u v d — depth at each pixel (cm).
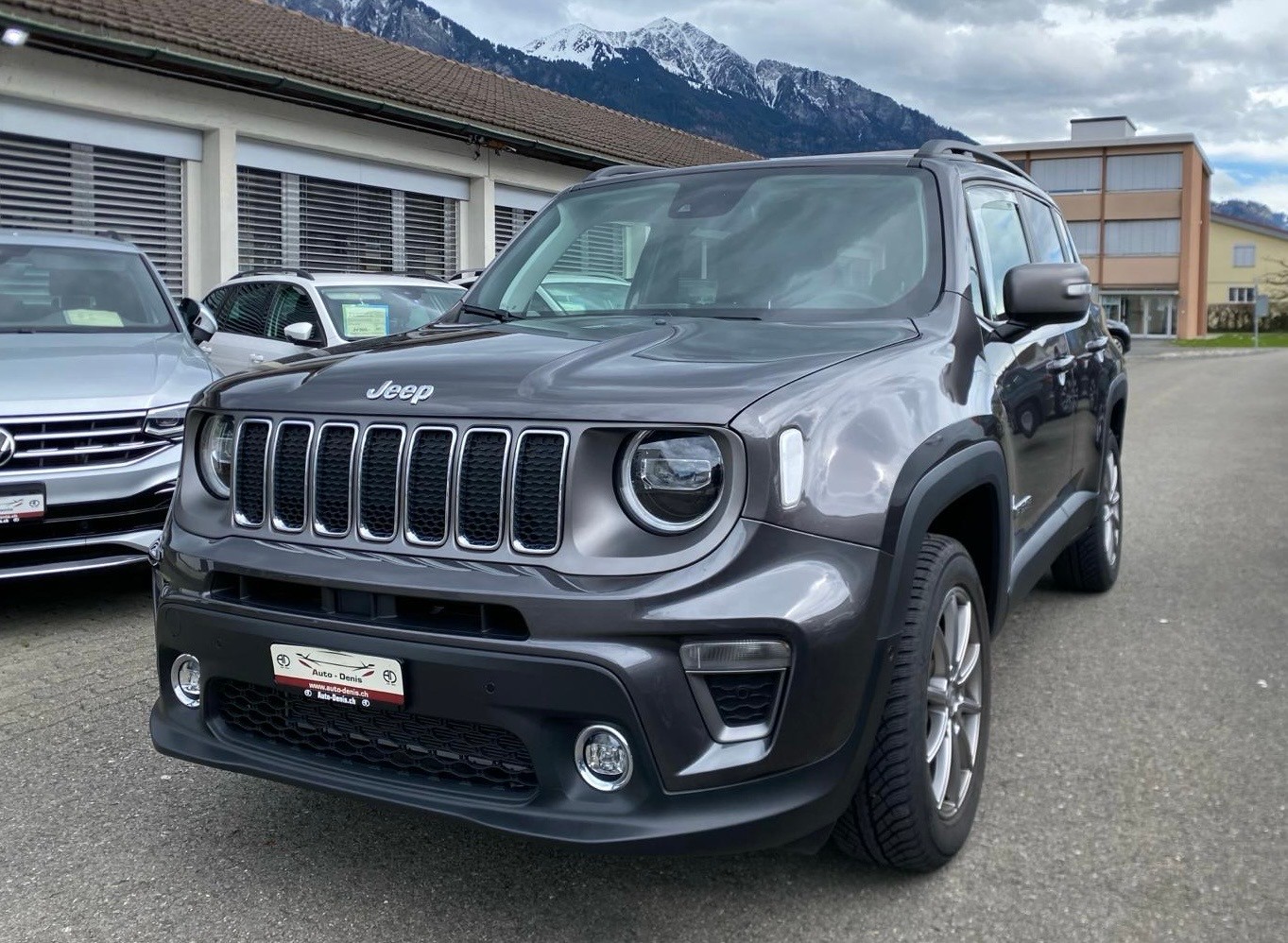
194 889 275
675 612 217
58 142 1157
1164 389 2148
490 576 229
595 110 2342
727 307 330
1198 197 6388
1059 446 410
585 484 228
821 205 354
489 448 237
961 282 324
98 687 422
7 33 1044
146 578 591
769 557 223
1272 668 425
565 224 393
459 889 274
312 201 1440
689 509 225
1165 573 584
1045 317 329
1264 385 2283
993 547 313
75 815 317
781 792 225
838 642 225
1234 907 256
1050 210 482
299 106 1378
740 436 224
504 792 236
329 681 243
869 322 309
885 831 256
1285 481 910
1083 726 370
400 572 237
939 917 256
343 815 316
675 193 384
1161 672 423
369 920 260
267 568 250
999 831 297
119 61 1159
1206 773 330
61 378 504
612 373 247
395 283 945
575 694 220
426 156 1571
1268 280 8256
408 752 247
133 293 661
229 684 269
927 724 264
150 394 508
